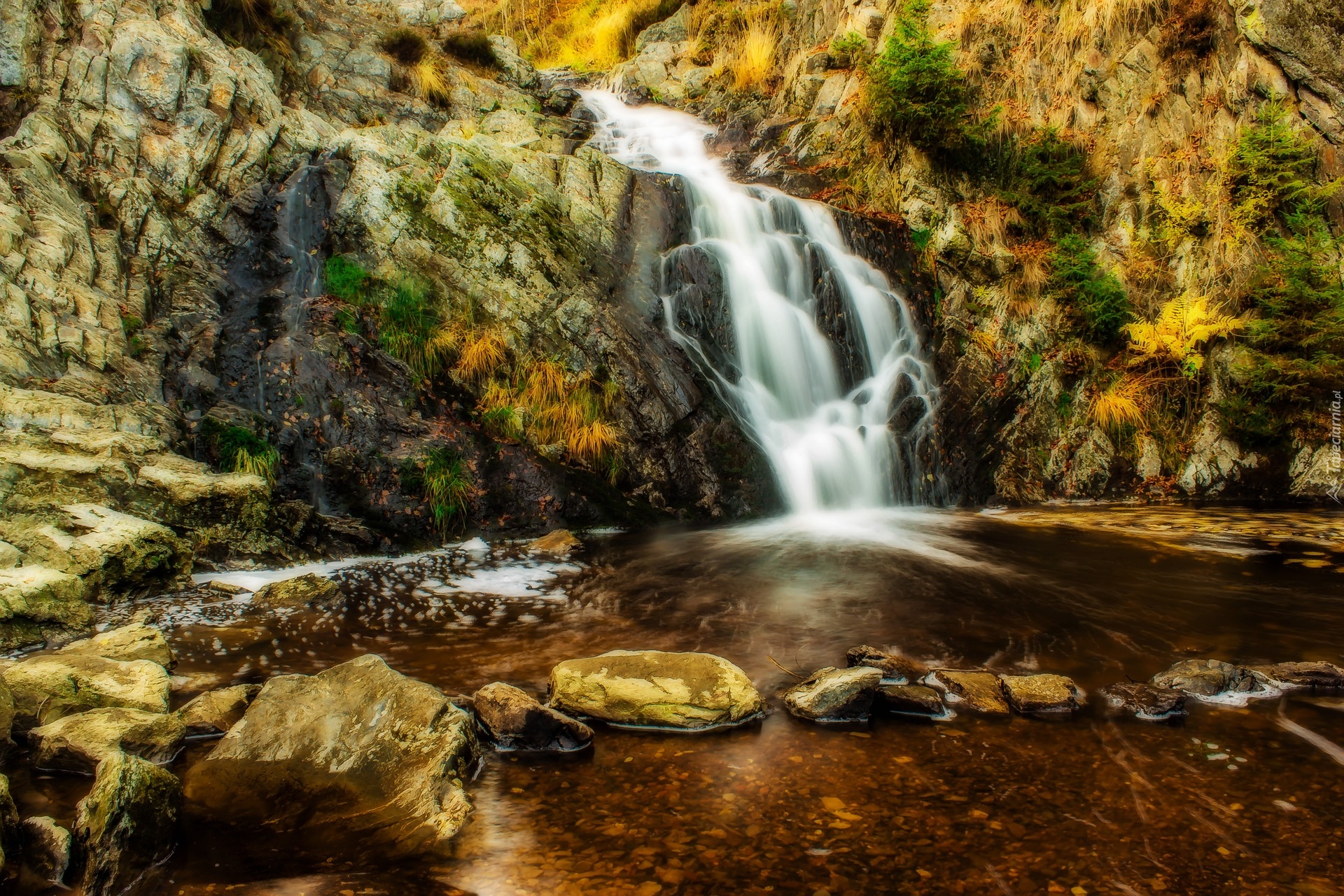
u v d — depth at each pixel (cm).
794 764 361
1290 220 1198
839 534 909
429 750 345
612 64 2277
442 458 866
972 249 1333
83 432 662
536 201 1111
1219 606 622
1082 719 412
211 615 568
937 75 1364
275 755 354
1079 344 1270
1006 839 299
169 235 932
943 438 1185
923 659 504
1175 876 276
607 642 531
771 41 1938
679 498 993
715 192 1249
